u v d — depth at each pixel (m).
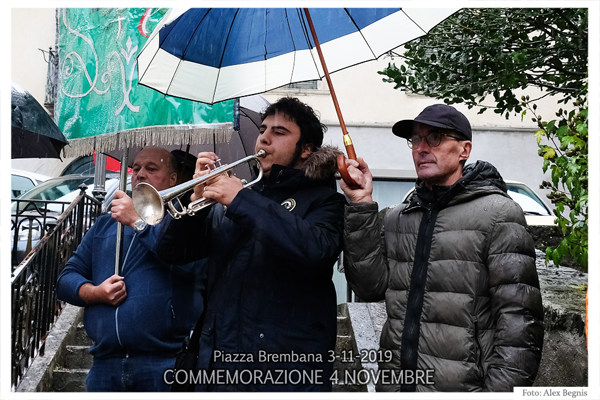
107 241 2.88
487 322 2.20
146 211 2.35
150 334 2.69
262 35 3.04
